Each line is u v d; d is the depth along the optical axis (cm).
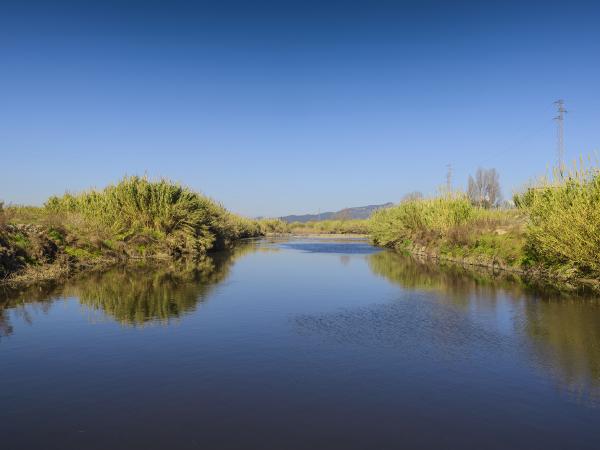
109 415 751
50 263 2411
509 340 1187
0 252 2073
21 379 902
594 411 778
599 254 1902
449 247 3553
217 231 4653
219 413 761
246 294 1859
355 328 1306
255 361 1016
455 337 1211
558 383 898
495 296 1817
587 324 1349
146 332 1247
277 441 672
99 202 3578
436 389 866
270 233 11262
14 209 2767
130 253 3253
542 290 1948
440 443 671
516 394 846
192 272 2600
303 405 793
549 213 2258
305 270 2767
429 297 1802
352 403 803
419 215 4397
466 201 3922
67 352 1070
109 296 1770
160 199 3619
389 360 1029
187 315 1457
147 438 678
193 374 934
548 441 680
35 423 723
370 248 5212
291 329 1290
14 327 1292
